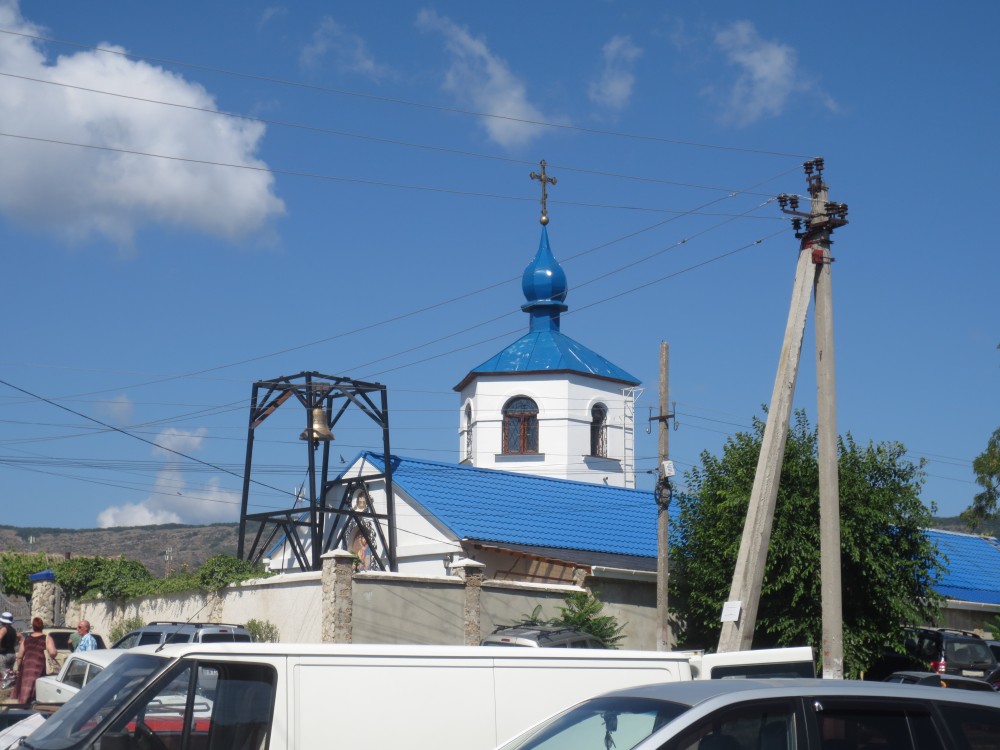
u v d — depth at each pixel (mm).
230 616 27531
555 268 43531
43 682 17578
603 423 42000
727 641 20281
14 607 48188
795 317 21469
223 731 9281
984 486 40531
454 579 25266
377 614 24031
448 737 10523
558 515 34656
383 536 33438
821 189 21906
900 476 26734
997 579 42875
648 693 7477
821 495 21250
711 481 27781
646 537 34906
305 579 24828
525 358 41594
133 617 33250
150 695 9078
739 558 20672
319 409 34312
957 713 7230
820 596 25797
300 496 35500
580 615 26328
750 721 6914
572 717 7641
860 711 7086
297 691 9758
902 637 26812
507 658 11109
